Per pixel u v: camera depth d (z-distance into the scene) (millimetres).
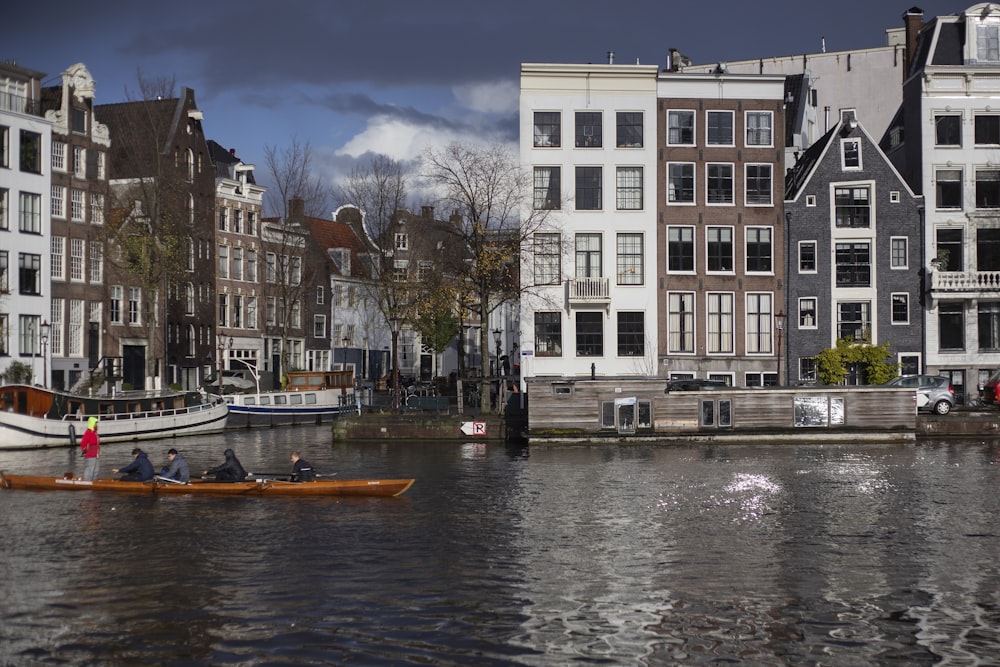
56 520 27594
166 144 66625
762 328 57500
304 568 22125
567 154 56500
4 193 56750
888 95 82188
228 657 16688
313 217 80688
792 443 47062
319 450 45781
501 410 54750
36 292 58594
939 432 48188
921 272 58188
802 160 65062
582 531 26062
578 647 17188
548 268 56531
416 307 66375
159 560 22859
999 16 59125
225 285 74125
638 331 56594
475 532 25938
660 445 46625
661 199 57000
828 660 16672
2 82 58312
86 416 49125
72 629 17984
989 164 58406
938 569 22156
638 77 56594
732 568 22203
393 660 16578
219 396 58625
